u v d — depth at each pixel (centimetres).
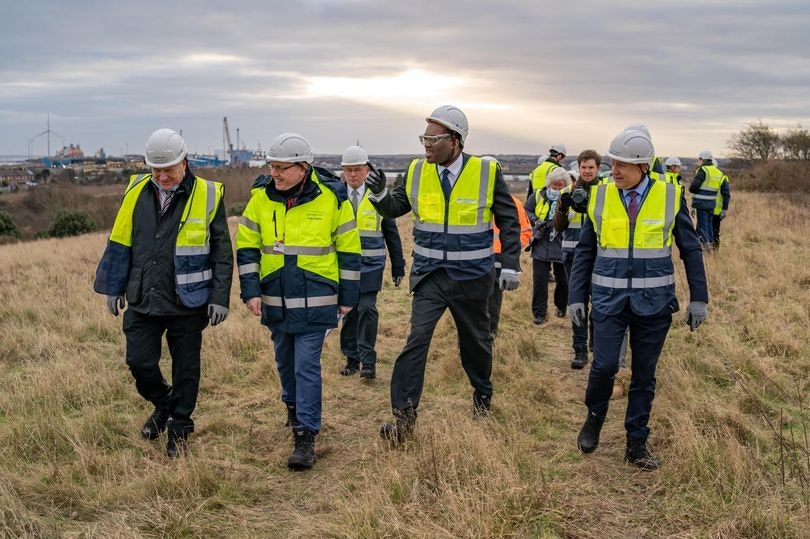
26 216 4112
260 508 409
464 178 494
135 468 448
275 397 583
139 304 464
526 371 637
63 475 426
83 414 543
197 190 470
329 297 475
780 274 1005
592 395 459
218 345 714
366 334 648
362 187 658
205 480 425
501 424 521
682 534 365
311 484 439
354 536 360
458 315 507
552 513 380
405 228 1994
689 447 429
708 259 1149
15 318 845
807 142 3616
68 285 1065
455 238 495
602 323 450
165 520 379
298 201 471
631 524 378
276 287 473
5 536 357
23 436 484
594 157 655
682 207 446
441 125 485
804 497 388
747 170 3641
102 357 698
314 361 473
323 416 556
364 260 646
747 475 404
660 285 440
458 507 372
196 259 470
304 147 465
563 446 482
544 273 843
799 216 1848
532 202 883
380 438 496
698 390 571
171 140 451
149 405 571
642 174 446
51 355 695
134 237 468
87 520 388
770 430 487
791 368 616
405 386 488
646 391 446
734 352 640
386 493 391
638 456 445
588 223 465
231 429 523
